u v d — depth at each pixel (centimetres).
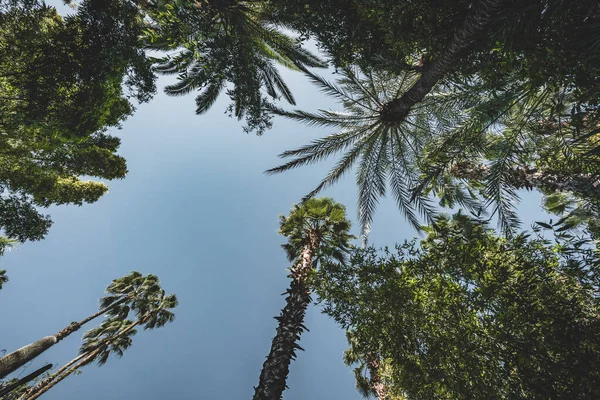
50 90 618
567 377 412
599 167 430
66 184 1134
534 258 505
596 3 279
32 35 568
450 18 439
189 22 595
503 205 536
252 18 998
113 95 785
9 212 909
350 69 888
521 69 379
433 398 550
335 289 673
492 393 452
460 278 559
